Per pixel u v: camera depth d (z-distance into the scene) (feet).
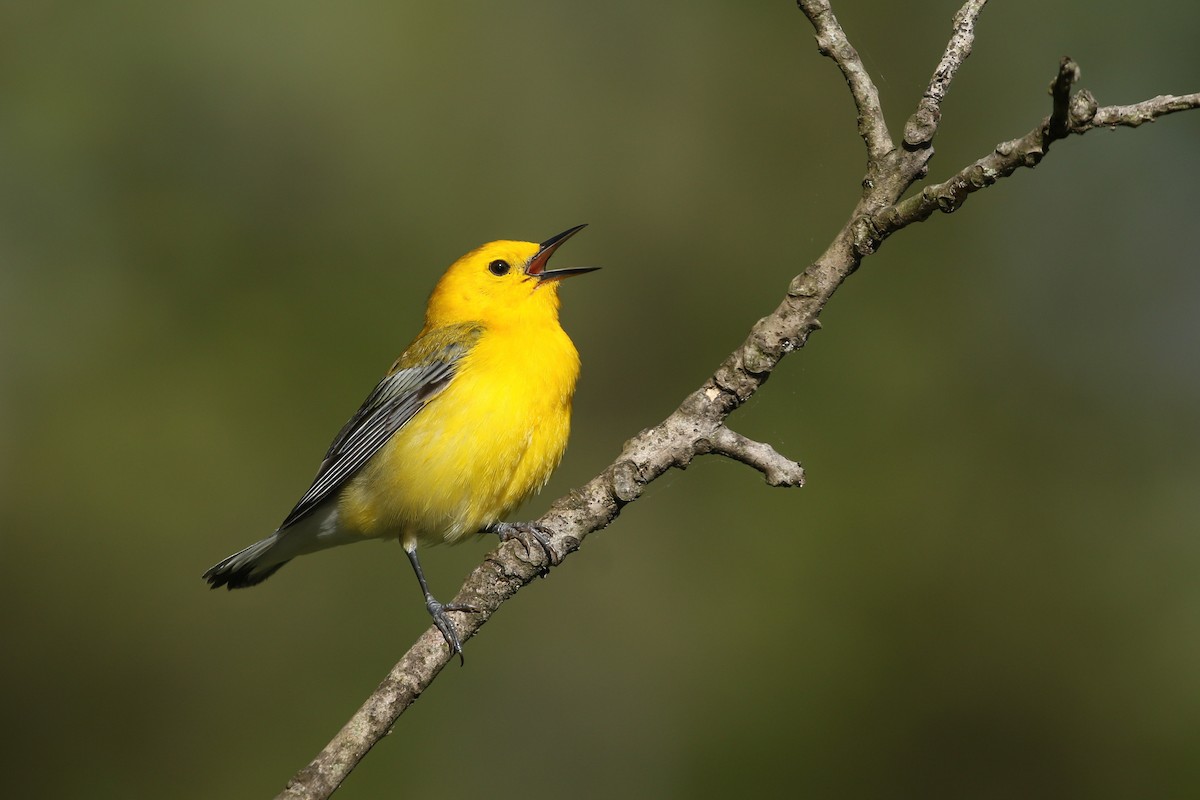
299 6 48.34
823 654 38.96
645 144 47.98
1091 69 44.88
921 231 44.45
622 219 47.24
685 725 39.04
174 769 41.14
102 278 46.75
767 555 40.65
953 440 41.65
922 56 45.55
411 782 39.45
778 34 48.01
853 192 45.91
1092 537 39.58
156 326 46.42
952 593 39.22
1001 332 43.34
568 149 48.34
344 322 46.60
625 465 19.61
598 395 45.85
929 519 40.42
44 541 43.19
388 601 43.01
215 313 46.75
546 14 49.88
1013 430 41.75
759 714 38.45
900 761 37.52
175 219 47.47
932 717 37.83
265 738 41.29
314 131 48.26
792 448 41.83
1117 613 38.11
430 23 49.21
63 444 44.24
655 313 46.42
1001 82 45.06
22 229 46.29
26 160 46.68
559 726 39.83
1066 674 37.65
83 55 47.47
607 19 49.62
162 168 47.60
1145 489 40.40
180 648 42.39
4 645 41.96
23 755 41.16
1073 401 42.11
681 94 48.37
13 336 45.32
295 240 47.60
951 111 45.11
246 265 47.32
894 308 43.73
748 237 46.42
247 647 42.42
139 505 43.73
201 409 45.21
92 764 41.22
